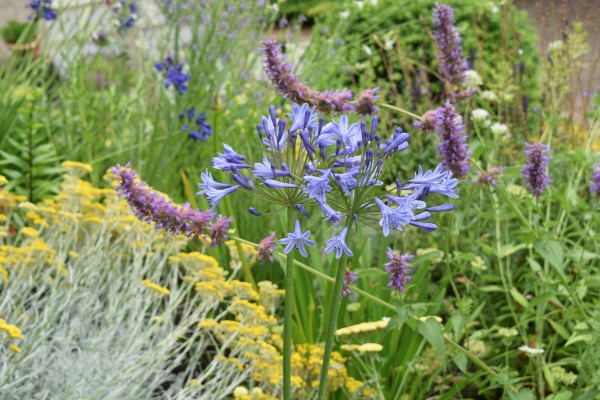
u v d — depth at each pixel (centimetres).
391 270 330
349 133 242
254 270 488
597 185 397
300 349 396
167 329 427
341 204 238
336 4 802
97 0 615
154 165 548
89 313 401
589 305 392
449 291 497
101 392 337
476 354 434
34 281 395
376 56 739
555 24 735
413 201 233
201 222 295
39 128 555
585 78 673
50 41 612
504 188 408
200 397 358
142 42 685
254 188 245
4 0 1479
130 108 645
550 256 362
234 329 371
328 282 423
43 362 355
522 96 600
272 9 696
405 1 771
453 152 353
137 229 417
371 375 385
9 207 452
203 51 598
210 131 550
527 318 427
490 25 747
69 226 432
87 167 442
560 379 396
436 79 742
